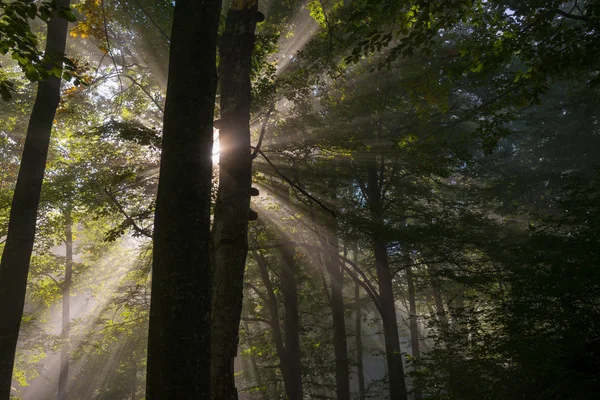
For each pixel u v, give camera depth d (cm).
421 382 1261
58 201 1697
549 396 1099
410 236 1783
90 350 2458
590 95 2492
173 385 412
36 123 980
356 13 1088
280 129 1495
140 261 1994
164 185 459
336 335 2062
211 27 507
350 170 2041
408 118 2122
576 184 1580
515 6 1302
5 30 630
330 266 2067
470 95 2311
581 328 1165
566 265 1263
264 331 2448
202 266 448
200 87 487
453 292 2856
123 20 1337
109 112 1720
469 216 2062
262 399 2445
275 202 1772
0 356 872
